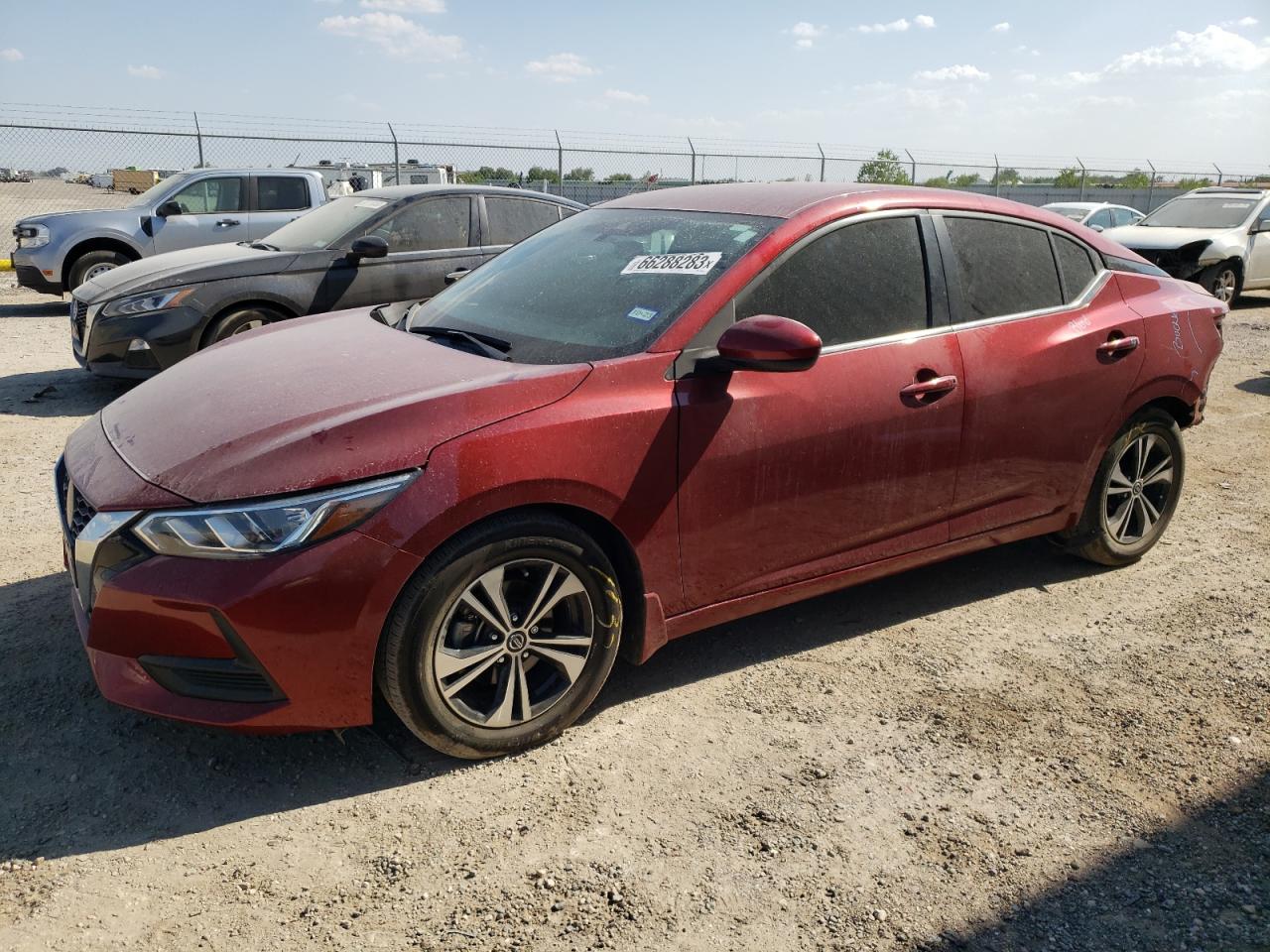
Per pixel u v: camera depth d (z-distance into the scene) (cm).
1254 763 285
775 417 298
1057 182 2547
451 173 1847
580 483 266
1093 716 310
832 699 316
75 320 688
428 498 245
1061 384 364
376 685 263
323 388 276
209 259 695
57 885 223
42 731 282
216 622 234
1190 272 1260
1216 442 643
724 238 319
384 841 242
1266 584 418
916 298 335
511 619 268
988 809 261
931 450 333
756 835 248
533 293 335
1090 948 214
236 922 214
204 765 271
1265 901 229
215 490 238
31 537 420
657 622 294
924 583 412
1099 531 406
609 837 246
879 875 235
